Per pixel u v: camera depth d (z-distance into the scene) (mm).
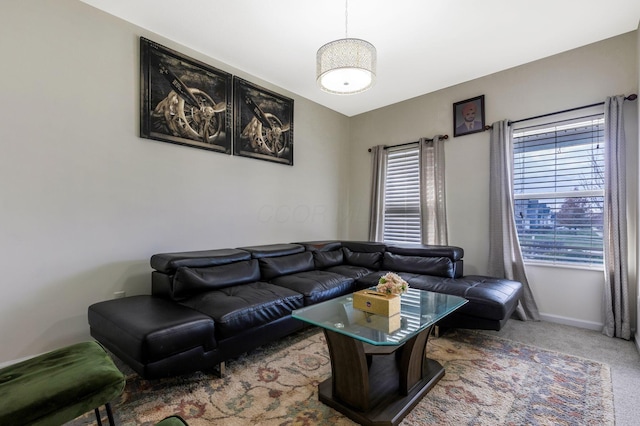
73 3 2320
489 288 2627
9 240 2061
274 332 2324
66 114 2289
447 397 1770
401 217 4406
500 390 1842
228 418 1596
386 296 1898
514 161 3426
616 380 1947
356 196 4926
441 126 3969
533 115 3252
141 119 2672
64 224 2287
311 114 4375
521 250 3297
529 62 3279
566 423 1547
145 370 1624
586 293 2932
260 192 3713
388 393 1727
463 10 2457
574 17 2545
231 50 3072
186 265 2434
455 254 3207
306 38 2855
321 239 4547
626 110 2736
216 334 1952
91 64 2408
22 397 1084
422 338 1829
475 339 2631
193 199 3064
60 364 1325
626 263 2672
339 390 1690
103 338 1958
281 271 3100
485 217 3574
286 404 1714
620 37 2789
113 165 2527
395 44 2941
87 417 1593
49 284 2221
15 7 2082
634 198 2676
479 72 3510
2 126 2033
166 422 988
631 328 2662
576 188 3045
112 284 2525
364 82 2338
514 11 2473
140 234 2689
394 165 4504
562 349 2422
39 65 2174
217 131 3240
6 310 2053
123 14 2518
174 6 2420
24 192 2115
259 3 2377
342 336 1642
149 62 2719
